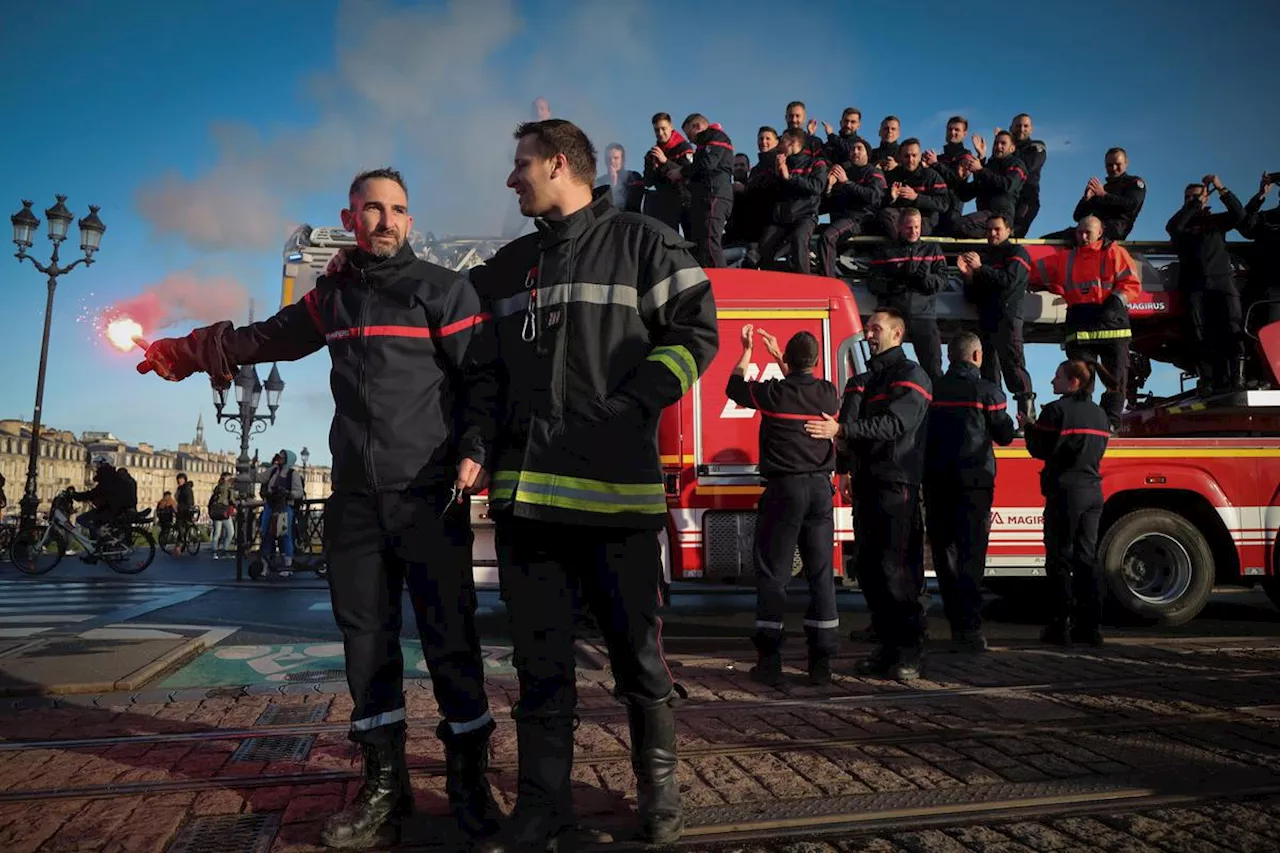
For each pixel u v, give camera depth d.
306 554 12.59
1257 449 7.55
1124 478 7.38
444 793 3.02
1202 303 8.55
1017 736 3.66
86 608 8.55
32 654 5.42
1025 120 10.61
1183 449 7.47
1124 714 4.02
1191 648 5.96
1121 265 8.17
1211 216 8.62
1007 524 7.31
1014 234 10.41
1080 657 5.58
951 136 10.99
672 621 7.75
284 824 2.73
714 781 3.11
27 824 2.71
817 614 4.82
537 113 6.77
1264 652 5.76
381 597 2.71
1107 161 9.60
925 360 8.21
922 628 4.99
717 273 6.96
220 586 11.10
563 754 2.53
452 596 2.65
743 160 9.49
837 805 2.86
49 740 3.64
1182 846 2.55
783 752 3.45
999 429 5.93
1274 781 3.09
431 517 2.66
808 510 4.86
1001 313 8.30
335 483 2.73
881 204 9.07
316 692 4.52
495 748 3.51
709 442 6.68
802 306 6.92
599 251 2.61
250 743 3.58
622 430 2.52
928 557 7.05
